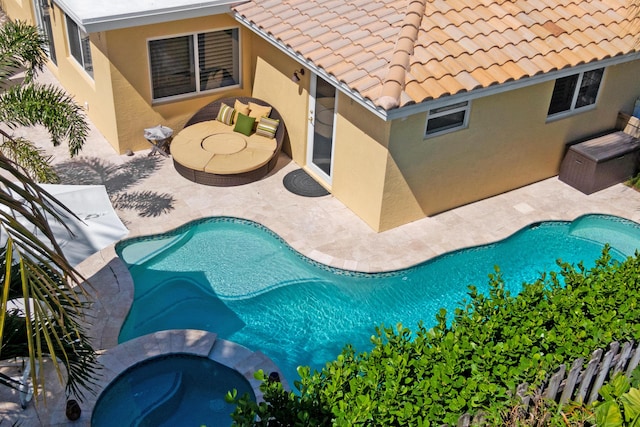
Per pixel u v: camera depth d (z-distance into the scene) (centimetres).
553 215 1609
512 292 1398
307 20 1576
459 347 841
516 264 1473
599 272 1009
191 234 1511
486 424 772
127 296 1296
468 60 1397
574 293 947
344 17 1550
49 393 1054
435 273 1431
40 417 1016
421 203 1543
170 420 1059
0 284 837
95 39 1630
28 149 1299
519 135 1616
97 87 1734
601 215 1625
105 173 1670
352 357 841
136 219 1506
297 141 1734
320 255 1432
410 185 1491
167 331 1205
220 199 1598
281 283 1388
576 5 1627
